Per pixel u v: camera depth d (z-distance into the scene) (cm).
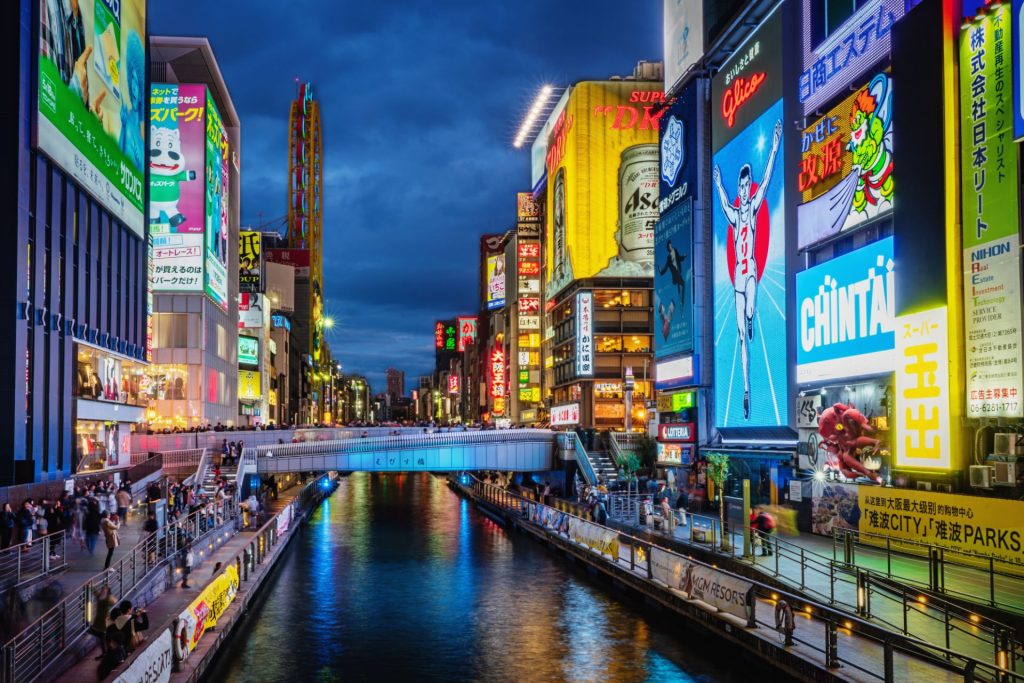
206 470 6269
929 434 3491
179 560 3525
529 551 5641
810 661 2264
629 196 10881
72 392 5156
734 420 5862
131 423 6438
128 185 6306
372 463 7506
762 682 2595
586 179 10988
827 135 4591
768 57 5369
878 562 3244
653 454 7388
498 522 7581
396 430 8550
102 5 5653
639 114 11081
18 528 3091
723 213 6091
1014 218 3081
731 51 6138
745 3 5494
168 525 3475
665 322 7106
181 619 2494
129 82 6322
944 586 2600
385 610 3788
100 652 2309
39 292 4625
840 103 4519
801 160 4888
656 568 3662
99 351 5703
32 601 2530
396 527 7206
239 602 3441
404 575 4691
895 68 3781
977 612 2369
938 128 3462
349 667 2903
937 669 2158
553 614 3675
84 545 3469
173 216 9288
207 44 10012
